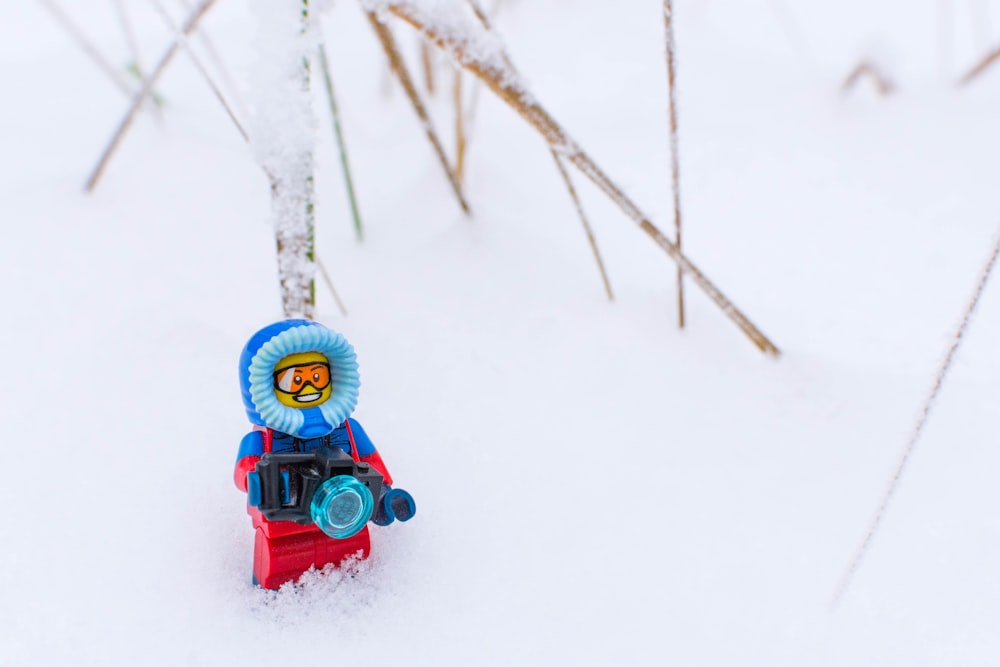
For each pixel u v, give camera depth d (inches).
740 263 10.0
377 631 7.1
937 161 10.9
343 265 9.7
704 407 8.6
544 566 7.5
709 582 7.4
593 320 9.3
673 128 8.2
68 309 8.9
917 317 9.3
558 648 7.0
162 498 7.6
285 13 7.2
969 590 7.3
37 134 11.0
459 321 9.2
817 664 7.0
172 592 7.2
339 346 7.4
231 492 7.8
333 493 7.0
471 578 7.4
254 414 7.4
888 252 10.0
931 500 7.9
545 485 8.0
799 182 10.9
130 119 9.8
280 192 7.6
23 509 7.4
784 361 8.8
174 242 9.7
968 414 8.4
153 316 8.9
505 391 8.6
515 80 7.8
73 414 8.1
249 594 7.3
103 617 7.0
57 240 9.5
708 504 7.9
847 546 7.6
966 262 9.7
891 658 7.0
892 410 8.5
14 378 8.3
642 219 8.5
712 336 9.1
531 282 9.6
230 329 8.9
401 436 8.2
